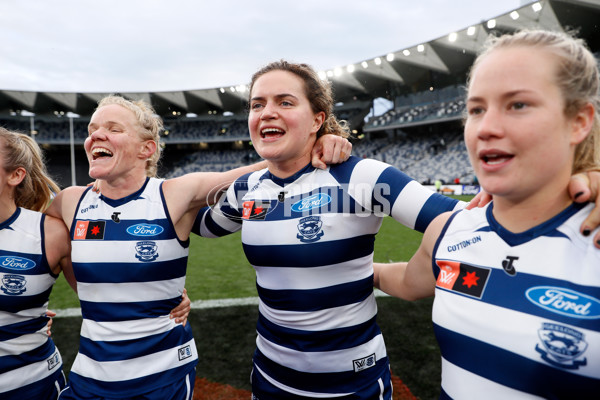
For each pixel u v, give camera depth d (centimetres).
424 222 121
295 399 140
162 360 145
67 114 3619
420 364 267
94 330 142
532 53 75
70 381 146
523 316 78
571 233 78
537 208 82
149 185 155
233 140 3694
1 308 143
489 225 91
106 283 142
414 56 2462
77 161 3575
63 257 161
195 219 171
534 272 80
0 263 142
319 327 134
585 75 73
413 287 124
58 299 431
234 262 629
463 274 91
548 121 73
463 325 86
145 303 144
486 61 80
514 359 77
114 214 148
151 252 144
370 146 3347
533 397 76
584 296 73
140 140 152
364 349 139
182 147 3956
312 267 131
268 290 141
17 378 148
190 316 369
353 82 3023
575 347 71
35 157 162
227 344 307
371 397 139
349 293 135
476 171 83
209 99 3372
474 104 82
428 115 2853
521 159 76
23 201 160
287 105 133
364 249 138
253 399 157
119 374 138
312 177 140
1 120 3509
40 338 157
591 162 85
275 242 134
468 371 84
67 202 160
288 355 138
